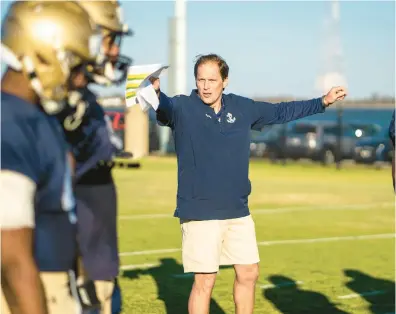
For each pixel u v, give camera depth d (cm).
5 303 537
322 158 6116
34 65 525
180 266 1766
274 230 2453
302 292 1515
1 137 507
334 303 1425
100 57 552
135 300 1413
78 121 592
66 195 543
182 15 3170
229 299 1429
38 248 559
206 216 1021
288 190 3831
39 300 505
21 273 501
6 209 497
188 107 1017
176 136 1026
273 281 1619
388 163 5984
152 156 6347
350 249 2081
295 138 6244
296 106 1056
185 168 1023
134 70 729
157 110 990
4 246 498
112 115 748
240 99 1041
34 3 533
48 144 525
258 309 1365
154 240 2172
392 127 938
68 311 584
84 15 539
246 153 1037
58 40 524
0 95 524
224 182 1022
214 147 1016
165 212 2848
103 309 641
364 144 6031
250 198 3441
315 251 2042
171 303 1395
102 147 626
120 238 2208
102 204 635
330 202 3322
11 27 529
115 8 572
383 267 1805
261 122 1052
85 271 624
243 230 1048
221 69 1016
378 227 2553
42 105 541
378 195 3647
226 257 1066
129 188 3775
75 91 554
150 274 1667
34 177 515
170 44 3650
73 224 570
